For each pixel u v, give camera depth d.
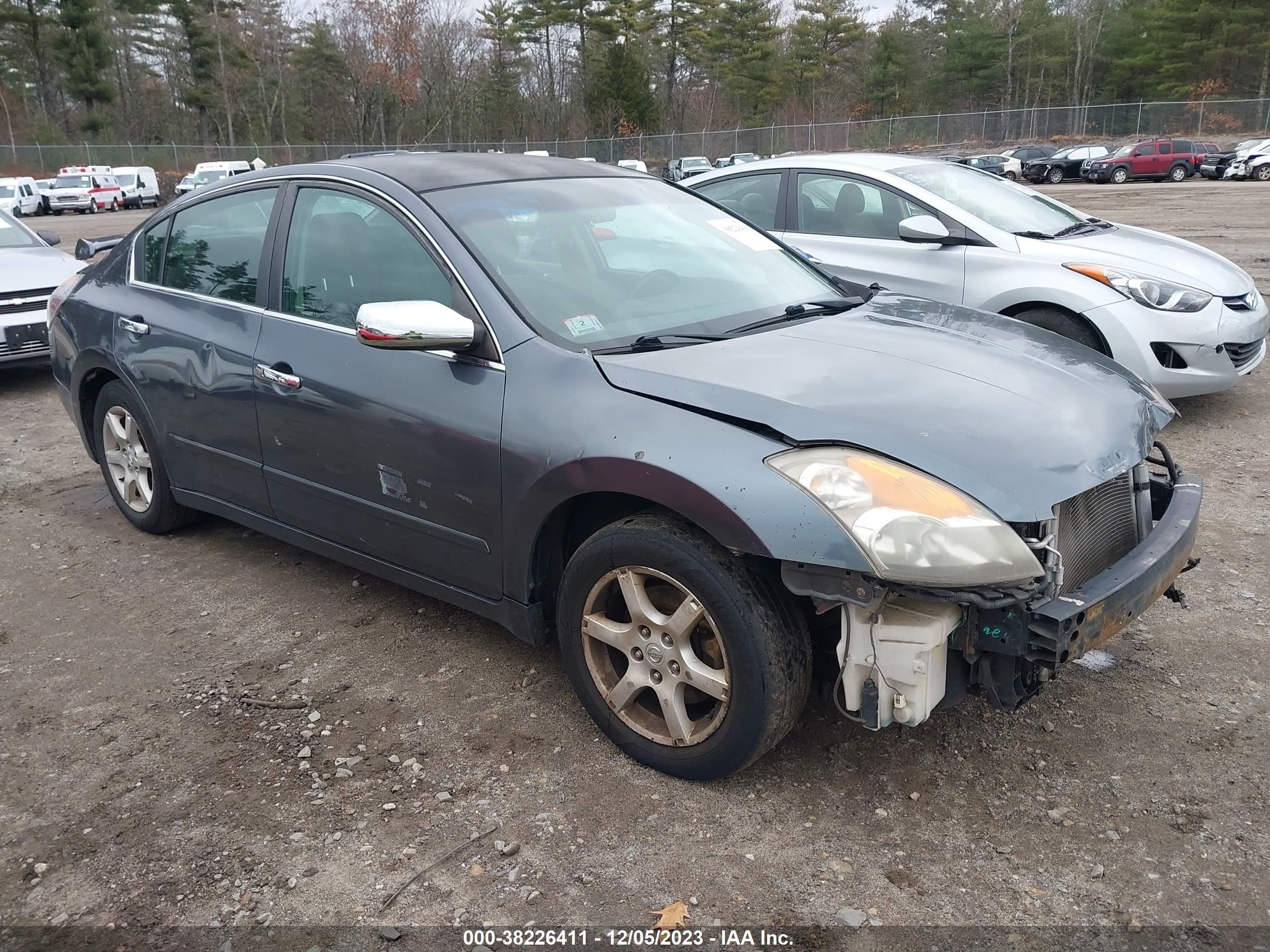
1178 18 60.47
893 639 2.37
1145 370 5.61
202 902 2.39
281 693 3.33
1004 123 48.72
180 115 73.50
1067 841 2.50
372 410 3.25
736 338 3.08
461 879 2.44
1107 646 3.44
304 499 3.67
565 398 2.80
